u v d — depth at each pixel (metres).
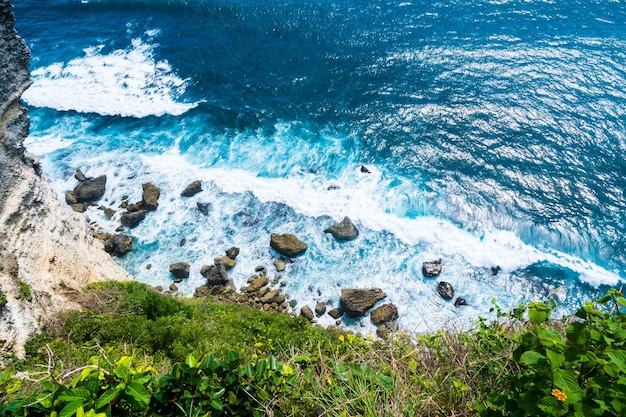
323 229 25.97
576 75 35.72
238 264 24.36
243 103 35.53
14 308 13.58
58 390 4.91
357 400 5.90
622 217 25.67
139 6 48.34
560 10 44.94
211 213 27.08
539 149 29.88
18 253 15.70
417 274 23.67
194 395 5.42
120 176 29.50
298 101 35.53
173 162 30.80
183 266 23.73
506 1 47.09
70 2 49.22
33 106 35.44
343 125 33.09
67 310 15.32
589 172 28.23
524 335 5.01
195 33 44.16
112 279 20.11
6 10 16.58
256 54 41.00
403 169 29.39
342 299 22.12
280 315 19.17
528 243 25.06
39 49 42.22
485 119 32.53
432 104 34.22
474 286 23.09
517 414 4.65
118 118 34.47
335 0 48.97
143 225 26.38
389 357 7.33
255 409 5.72
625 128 30.70
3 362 12.24
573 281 23.14
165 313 16.38
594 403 4.16
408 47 40.84
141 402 5.05
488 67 37.62
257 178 29.44
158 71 39.31
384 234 25.67
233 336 14.82
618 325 4.88
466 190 27.69
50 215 18.30
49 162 30.28
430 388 6.36
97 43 43.22
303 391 6.09
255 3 48.09
